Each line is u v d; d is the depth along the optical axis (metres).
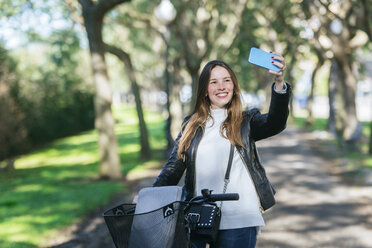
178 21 19.67
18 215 8.09
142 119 16.66
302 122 39.19
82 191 10.53
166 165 2.95
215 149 2.83
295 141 22.58
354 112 17.55
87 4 11.76
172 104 22.41
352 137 17.47
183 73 34.50
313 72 32.47
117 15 20.38
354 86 17.56
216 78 2.94
